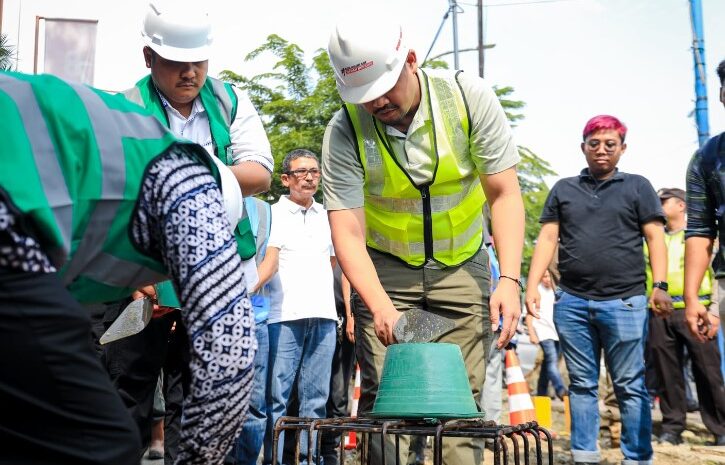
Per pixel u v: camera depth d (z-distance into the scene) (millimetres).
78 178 1856
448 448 3928
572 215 6082
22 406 1688
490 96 3855
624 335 5922
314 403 6105
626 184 6020
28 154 1767
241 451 5516
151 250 2012
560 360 12930
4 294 1662
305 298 5988
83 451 1729
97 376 1770
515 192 3973
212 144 3799
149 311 2957
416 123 3805
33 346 1674
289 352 5953
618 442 7777
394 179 3904
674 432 7801
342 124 3906
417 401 3070
